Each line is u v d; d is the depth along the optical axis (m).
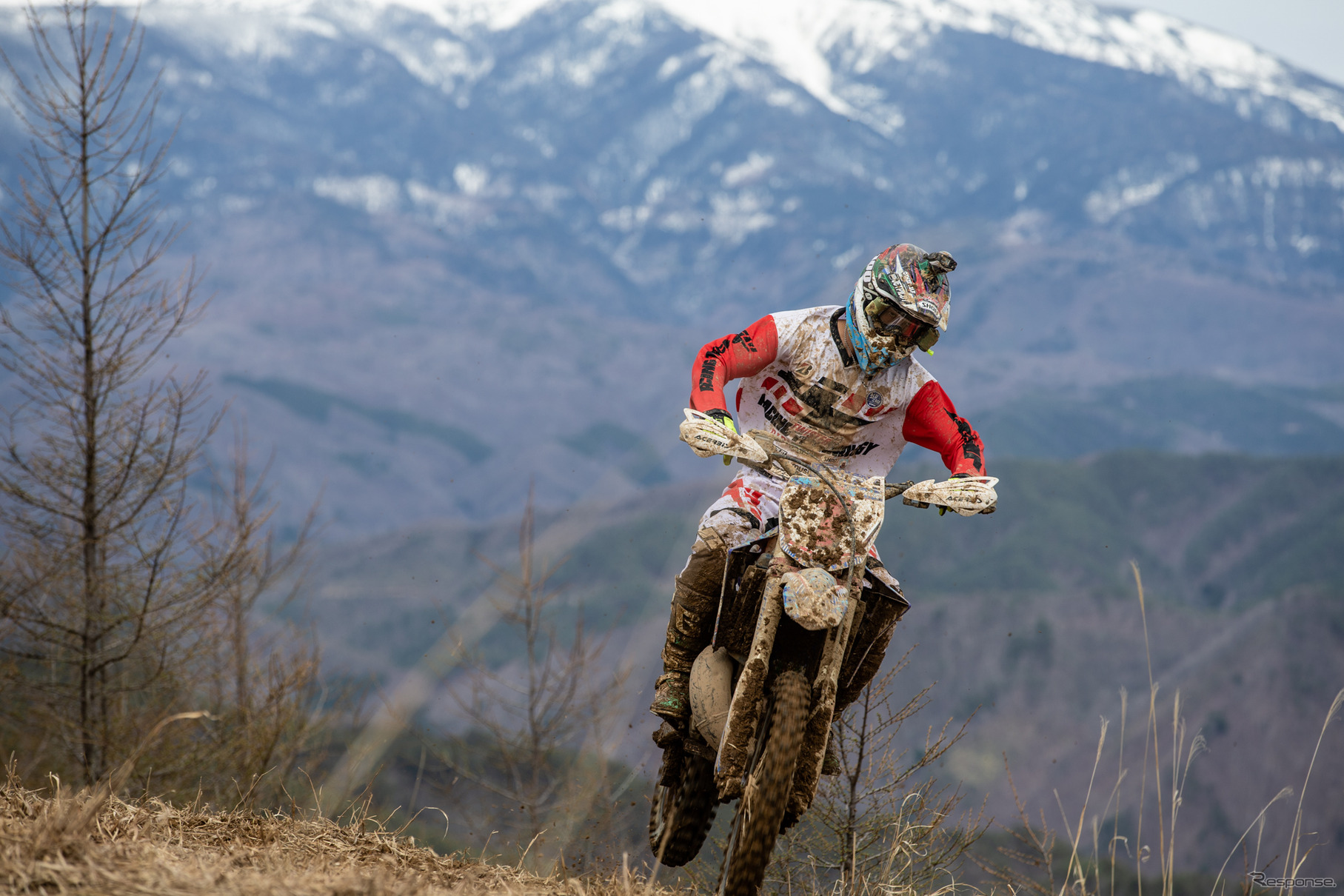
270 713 16.73
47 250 18.34
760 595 6.52
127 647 18.19
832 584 6.21
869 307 7.16
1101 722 7.96
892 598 6.76
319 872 5.71
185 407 19.19
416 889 5.42
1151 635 186.50
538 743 15.97
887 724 9.50
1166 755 109.00
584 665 16.81
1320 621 170.38
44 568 18.33
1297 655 167.75
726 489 7.32
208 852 6.16
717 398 6.80
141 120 19.31
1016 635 184.62
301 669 17.20
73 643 18.38
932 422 7.51
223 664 18.95
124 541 18.69
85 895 4.71
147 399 18.91
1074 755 149.38
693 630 7.04
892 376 7.46
